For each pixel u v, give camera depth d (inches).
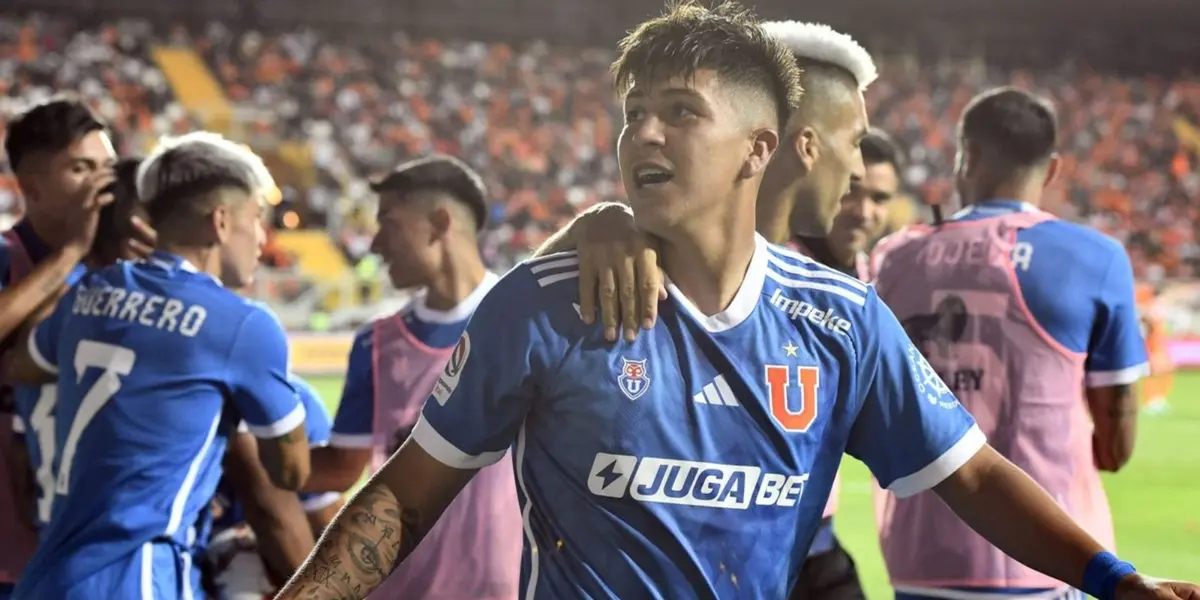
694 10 73.8
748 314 71.7
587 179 1032.2
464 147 1042.1
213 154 113.0
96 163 126.7
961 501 77.6
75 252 125.3
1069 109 1222.3
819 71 99.3
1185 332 802.8
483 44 1202.0
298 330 705.0
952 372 122.4
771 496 71.7
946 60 1286.9
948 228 126.0
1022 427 119.3
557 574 70.7
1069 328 118.9
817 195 100.9
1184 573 248.4
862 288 75.6
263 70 1080.8
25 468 126.8
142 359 106.0
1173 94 1273.4
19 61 987.9
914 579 122.9
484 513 114.2
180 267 110.4
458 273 119.3
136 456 104.3
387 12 1199.6
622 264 70.1
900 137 1131.3
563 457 69.8
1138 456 406.9
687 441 69.7
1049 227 121.1
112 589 101.8
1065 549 74.1
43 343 115.3
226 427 110.6
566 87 1156.5
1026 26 1306.6
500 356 69.5
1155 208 1090.7
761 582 72.0
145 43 1072.2
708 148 69.6
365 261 750.5
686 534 69.9
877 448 77.3
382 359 119.4
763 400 70.9
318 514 137.6
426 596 113.5
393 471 71.5
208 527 115.2
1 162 832.9
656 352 70.0
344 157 995.9
